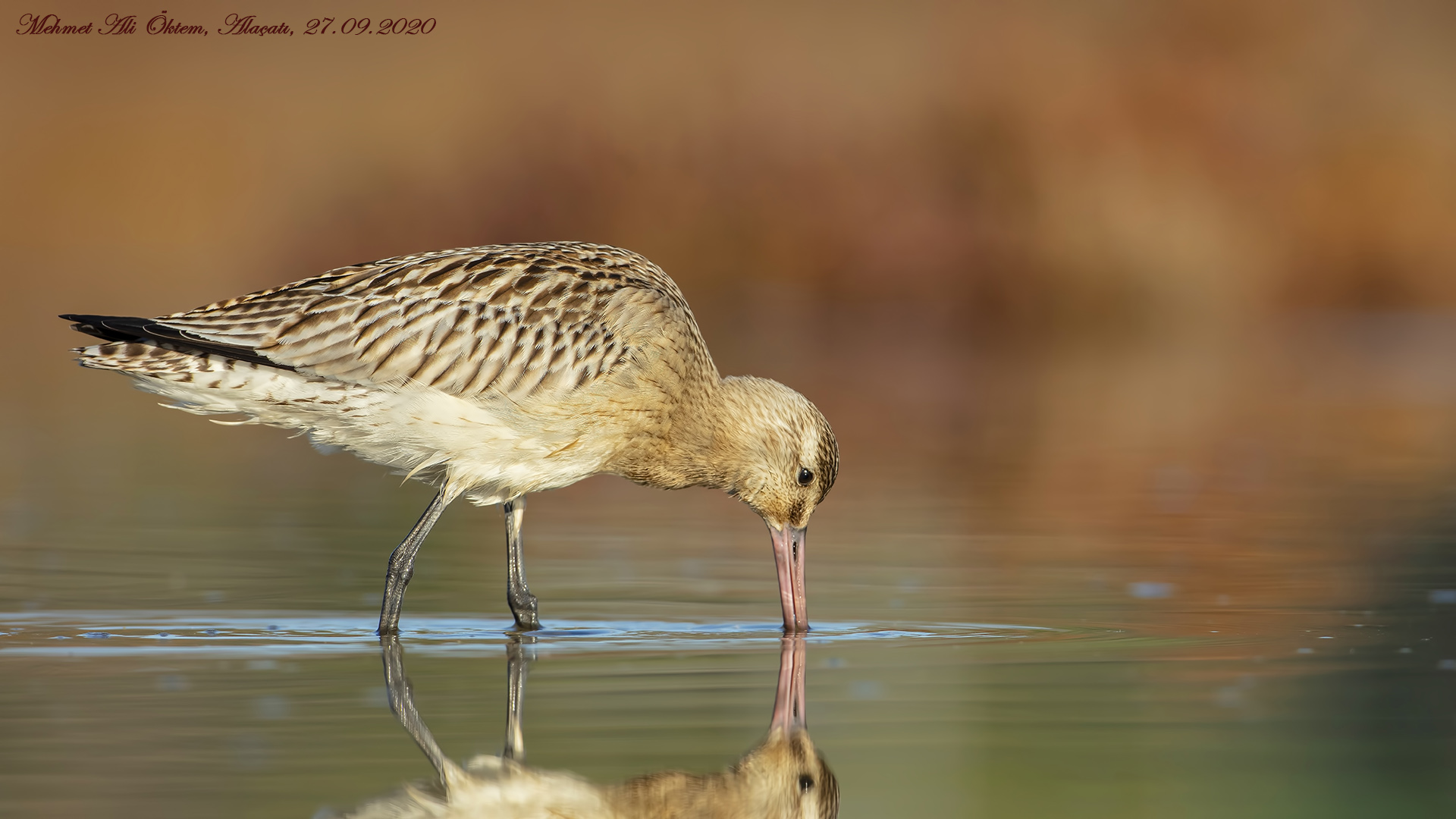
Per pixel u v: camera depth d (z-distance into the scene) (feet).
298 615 34.50
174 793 21.80
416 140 113.09
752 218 110.73
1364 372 88.99
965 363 90.12
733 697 27.20
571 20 120.26
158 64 120.98
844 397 77.00
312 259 109.60
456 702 26.81
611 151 111.45
